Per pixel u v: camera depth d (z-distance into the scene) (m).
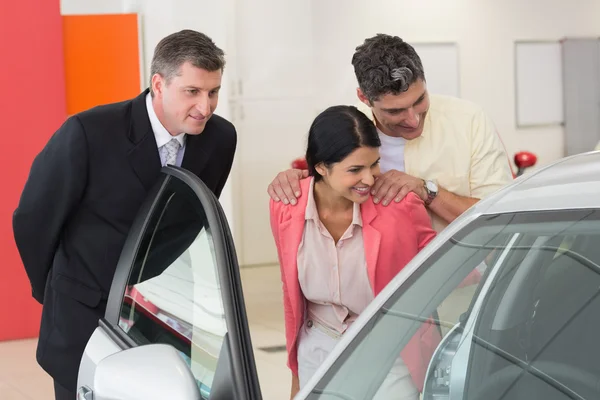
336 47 9.38
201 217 1.86
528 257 1.48
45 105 6.30
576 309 1.40
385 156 2.68
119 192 2.59
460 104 2.66
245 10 9.09
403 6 9.52
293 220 2.42
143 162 2.61
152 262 2.12
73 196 2.56
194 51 2.51
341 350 1.56
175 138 2.67
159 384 1.53
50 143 2.60
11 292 6.33
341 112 2.28
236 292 1.68
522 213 1.53
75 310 2.57
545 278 1.45
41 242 2.62
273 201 2.47
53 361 2.58
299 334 2.56
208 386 1.65
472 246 1.55
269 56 9.21
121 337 2.13
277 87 9.27
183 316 1.86
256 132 9.26
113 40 6.81
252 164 9.28
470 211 1.65
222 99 7.46
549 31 10.10
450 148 2.62
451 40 9.71
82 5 7.28
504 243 1.51
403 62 2.38
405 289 1.59
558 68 10.17
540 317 1.43
